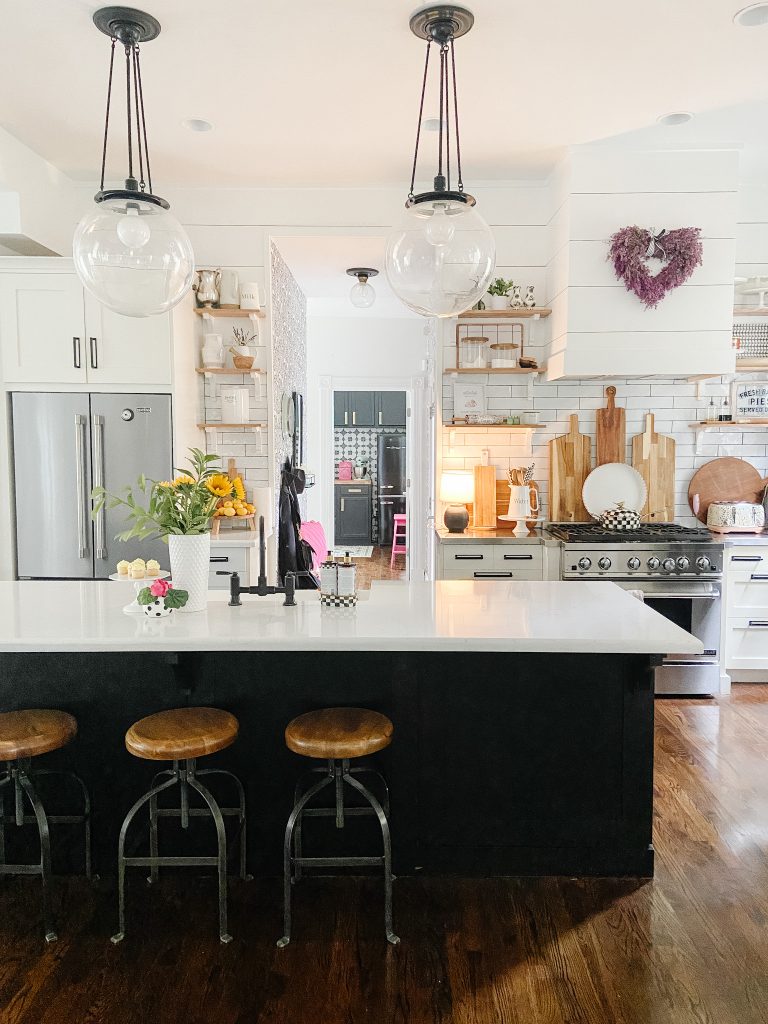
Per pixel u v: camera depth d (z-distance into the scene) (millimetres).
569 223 4223
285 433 5574
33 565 4305
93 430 4246
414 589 3098
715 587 4340
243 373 4781
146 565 3107
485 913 2369
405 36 2834
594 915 2355
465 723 2559
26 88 3273
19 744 2205
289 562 4996
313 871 2602
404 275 2246
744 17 2705
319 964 2127
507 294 4711
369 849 2609
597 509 4941
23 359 4223
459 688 2553
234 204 4707
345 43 2883
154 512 2668
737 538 4422
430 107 3510
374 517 10227
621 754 2557
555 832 2572
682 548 4309
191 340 4621
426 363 7727
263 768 2584
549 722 2553
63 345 4215
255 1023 1905
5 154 3752
